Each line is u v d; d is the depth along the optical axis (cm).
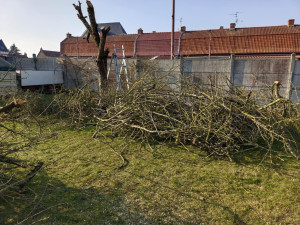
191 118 497
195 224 252
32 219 257
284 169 378
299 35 2317
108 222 255
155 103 538
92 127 618
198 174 362
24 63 1592
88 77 1159
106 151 455
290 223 253
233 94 607
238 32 2572
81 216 264
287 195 304
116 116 542
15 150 319
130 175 358
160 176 355
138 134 529
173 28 1191
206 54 2569
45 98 823
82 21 841
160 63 1013
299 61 829
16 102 284
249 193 310
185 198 298
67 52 3222
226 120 448
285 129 503
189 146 475
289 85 843
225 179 346
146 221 257
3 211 271
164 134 512
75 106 684
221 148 421
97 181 340
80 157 425
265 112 516
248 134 488
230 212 271
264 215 266
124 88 843
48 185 328
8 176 343
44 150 459
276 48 2375
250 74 896
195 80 968
